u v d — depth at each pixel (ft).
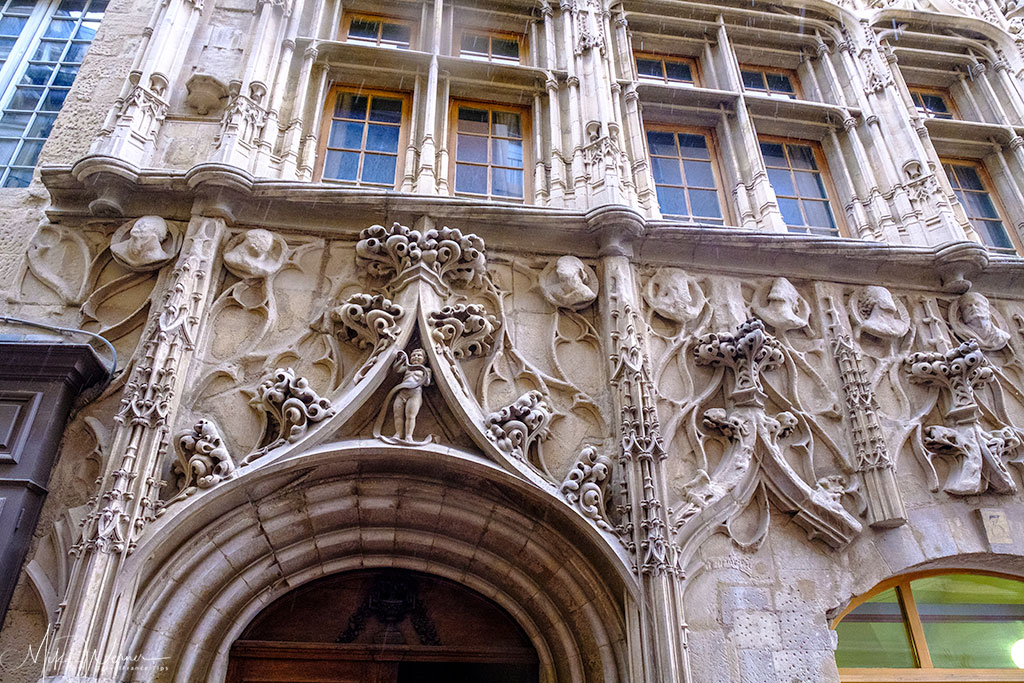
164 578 13.29
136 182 16.76
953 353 18.38
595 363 17.11
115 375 15.02
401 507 15.37
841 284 19.70
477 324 16.43
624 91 23.03
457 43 24.27
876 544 16.12
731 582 14.97
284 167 18.88
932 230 21.07
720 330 18.20
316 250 17.42
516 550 15.53
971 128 25.03
